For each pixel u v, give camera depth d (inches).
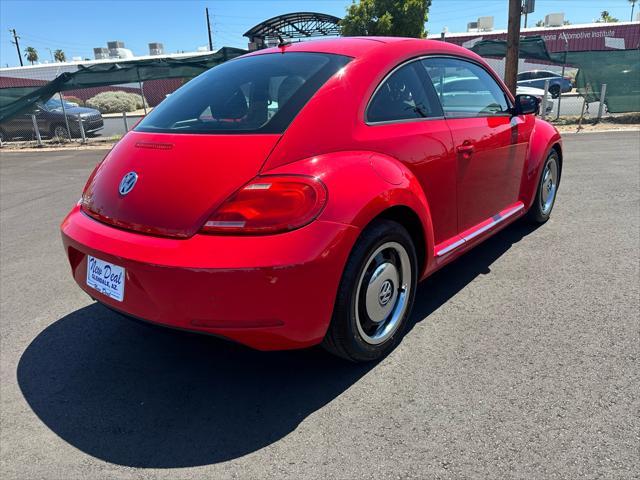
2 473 81.2
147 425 91.8
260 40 711.7
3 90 666.8
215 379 105.0
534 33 1381.6
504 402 91.7
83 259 100.5
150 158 95.5
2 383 106.3
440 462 78.6
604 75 555.8
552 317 122.0
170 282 83.0
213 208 83.8
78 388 103.9
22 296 151.8
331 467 79.1
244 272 80.3
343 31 1187.3
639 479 73.2
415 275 112.5
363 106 102.0
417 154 109.8
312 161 89.1
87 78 647.8
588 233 182.2
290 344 88.4
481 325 120.0
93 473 80.7
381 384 99.4
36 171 430.6
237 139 90.5
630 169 293.7
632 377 97.2
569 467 76.1
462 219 132.0
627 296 131.1
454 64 135.2
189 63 638.5
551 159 188.9
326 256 85.2
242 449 84.5
